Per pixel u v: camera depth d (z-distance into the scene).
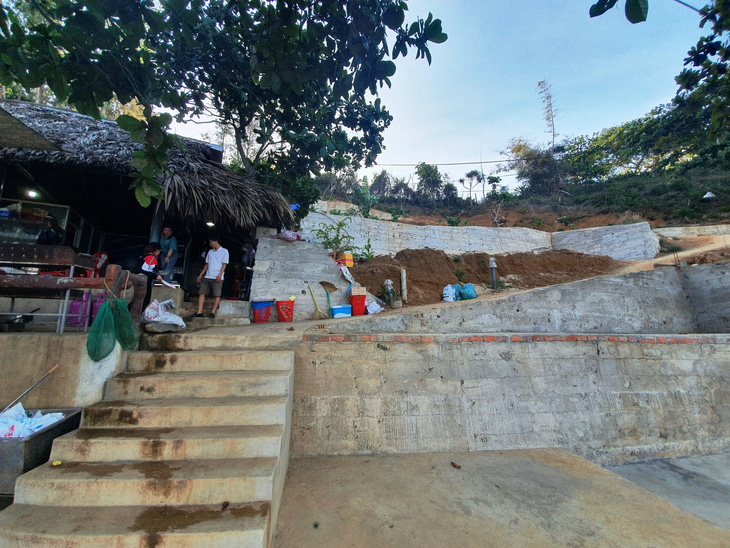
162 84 3.04
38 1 2.46
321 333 4.47
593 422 4.54
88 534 1.94
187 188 5.83
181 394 3.26
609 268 12.66
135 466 2.46
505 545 2.43
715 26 3.75
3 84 2.55
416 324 5.93
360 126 5.39
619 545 2.47
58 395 3.12
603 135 33.31
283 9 2.79
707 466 4.36
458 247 18.30
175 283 6.02
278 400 3.16
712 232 17.81
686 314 8.02
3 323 3.79
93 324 3.07
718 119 4.21
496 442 4.21
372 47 2.86
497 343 4.62
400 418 4.11
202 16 4.43
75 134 5.87
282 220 7.27
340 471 3.45
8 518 2.08
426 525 2.62
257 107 5.88
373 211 25.45
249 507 2.23
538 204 28.59
